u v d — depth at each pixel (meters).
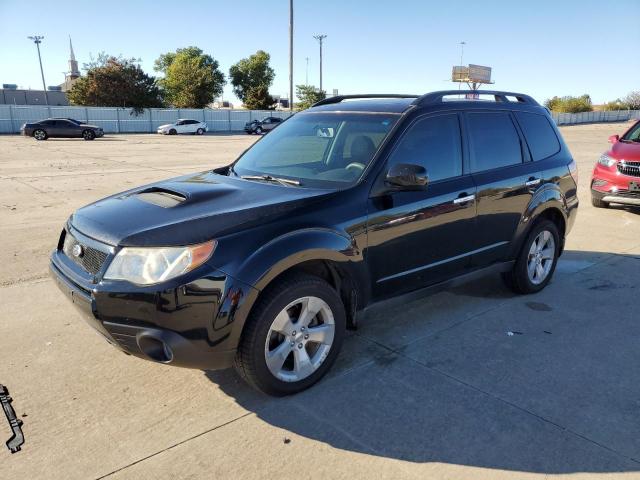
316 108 4.83
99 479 2.63
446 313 4.79
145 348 3.00
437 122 4.23
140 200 3.61
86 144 28.84
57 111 45.66
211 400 3.34
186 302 2.87
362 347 4.09
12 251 6.54
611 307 4.98
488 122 4.69
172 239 2.96
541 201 4.99
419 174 3.51
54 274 3.45
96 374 3.63
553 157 5.35
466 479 2.67
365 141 3.97
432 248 4.11
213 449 2.87
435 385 3.54
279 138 4.59
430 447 2.91
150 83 58.88
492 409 3.27
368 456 2.83
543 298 5.20
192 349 2.96
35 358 3.84
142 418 3.14
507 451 2.88
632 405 3.34
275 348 3.27
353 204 3.57
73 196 10.60
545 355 3.99
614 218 9.17
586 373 3.73
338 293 3.69
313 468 2.73
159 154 21.89
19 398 3.32
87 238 3.22
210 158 19.97
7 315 4.60
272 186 3.77
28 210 9.13
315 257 3.26
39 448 2.86
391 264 3.84
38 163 17.38
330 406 3.29
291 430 3.04
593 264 6.38
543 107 5.56
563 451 2.88
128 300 2.89
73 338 4.17
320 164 4.05
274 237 3.14
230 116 56.03
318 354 3.49
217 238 3.00
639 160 9.00
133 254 2.94
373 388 3.50
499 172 4.65
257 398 3.36
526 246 5.04
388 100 4.57
